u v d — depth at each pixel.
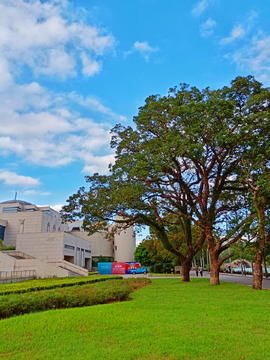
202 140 19.31
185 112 18.16
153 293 15.83
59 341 6.46
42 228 73.81
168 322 8.05
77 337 6.76
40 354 5.64
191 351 5.66
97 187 23.03
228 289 17.62
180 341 6.29
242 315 8.94
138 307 10.64
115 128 23.53
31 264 37.41
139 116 21.69
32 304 10.28
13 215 75.06
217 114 17.83
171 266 59.53
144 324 7.86
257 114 16.67
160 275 48.09
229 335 6.70
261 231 17.36
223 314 9.14
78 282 22.86
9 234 73.50
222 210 22.89
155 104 20.23
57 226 85.69
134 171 18.86
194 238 46.78
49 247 56.09
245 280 29.67
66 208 22.58
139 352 5.62
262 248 17.69
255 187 18.02
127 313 9.30
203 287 19.20
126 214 24.25
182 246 47.66
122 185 21.45
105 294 12.67
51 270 36.84
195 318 8.55
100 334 6.95
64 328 7.52
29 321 8.12
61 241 56.12
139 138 22.08
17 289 16.70
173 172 21.00
